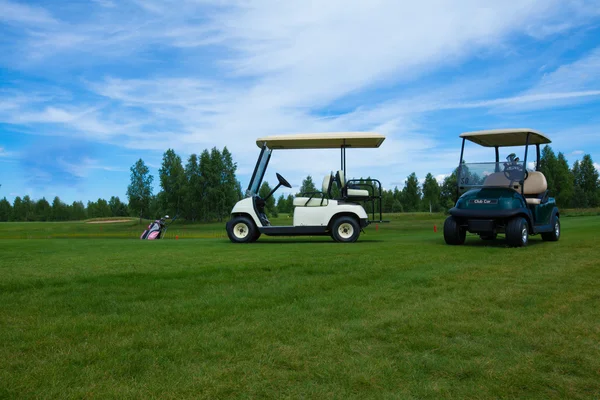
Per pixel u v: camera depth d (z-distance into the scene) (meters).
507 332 2.89
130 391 2.08
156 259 6.04
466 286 4.23
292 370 2.32
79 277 4.59
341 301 3.69
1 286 4.17
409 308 3.46
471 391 2.09
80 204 89.56
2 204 88.44
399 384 2.16
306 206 9.62
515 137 8.77
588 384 2.16
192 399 2.01
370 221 9.72
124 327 3.02
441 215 46.56
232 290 4.09
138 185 50.00
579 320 3.13
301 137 9.41
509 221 7.79
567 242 8.58
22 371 2.29
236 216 10.01
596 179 63.72
